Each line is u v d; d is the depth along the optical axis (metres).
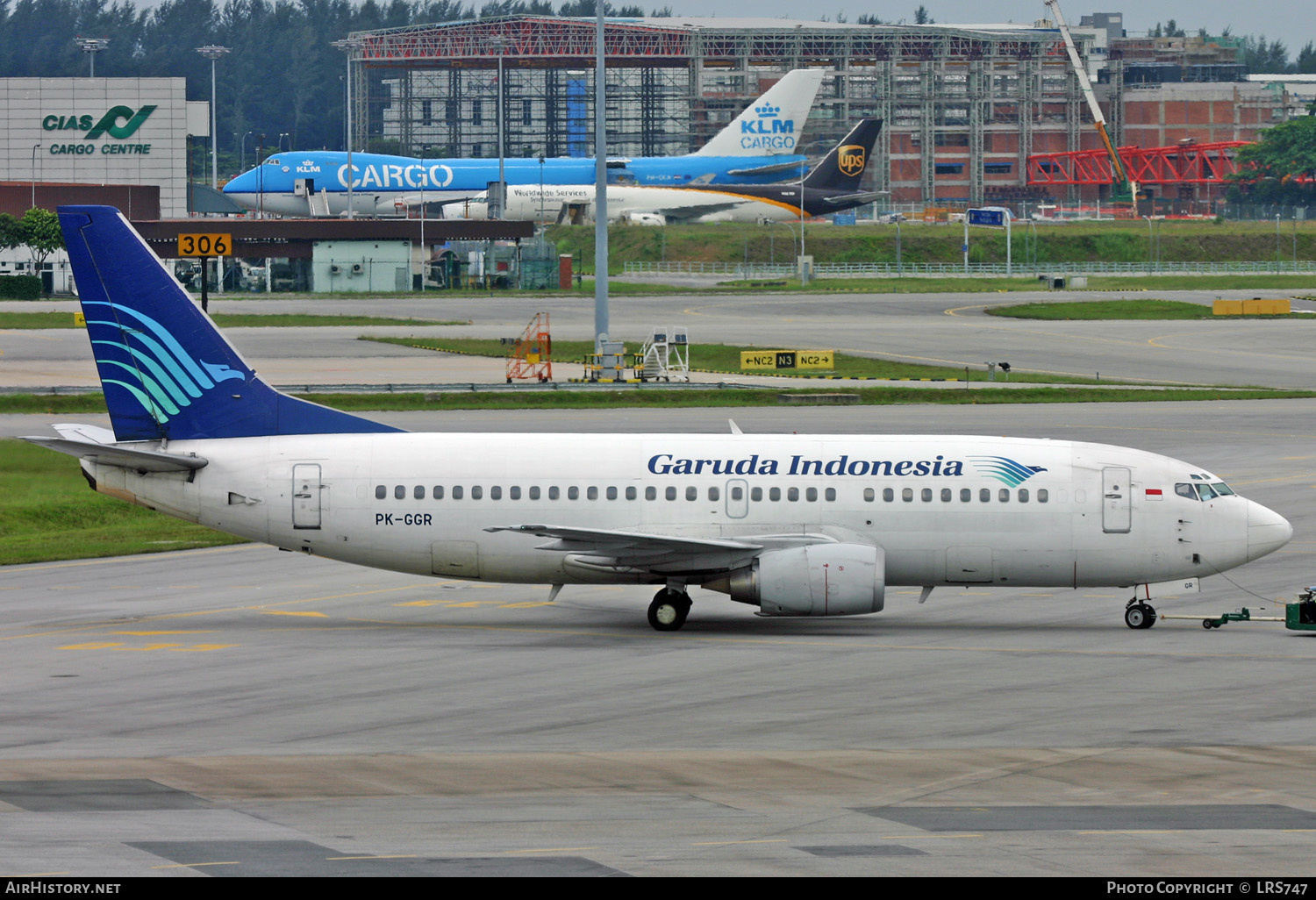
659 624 161.00
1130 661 144.25
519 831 90.75
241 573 198.75
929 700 127.31
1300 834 90.56
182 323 162.75
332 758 108.06
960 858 85.88
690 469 162.00
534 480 161.62
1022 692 130.50
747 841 88.88
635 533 158.25
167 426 164.12
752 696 128.75
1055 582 163.62
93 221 160.62
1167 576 162.88
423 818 93.19
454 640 155.38
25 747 111.00
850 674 138.25
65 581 192.38
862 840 89.12
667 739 113.69
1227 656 147.00
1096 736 115.00
